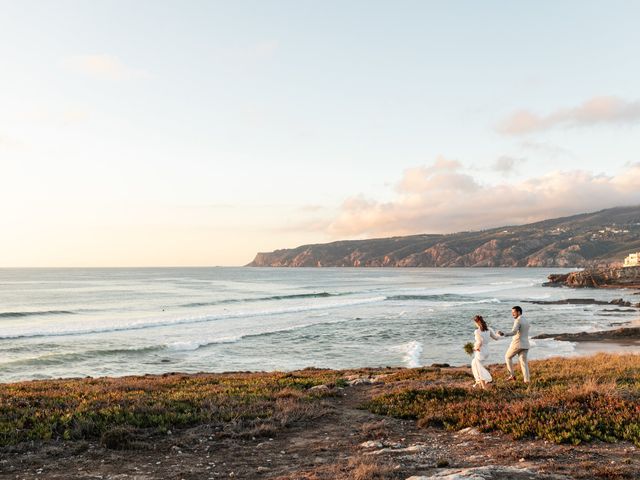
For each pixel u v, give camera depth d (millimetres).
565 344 39219
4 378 29453
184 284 154000
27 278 197375
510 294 105125
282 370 31906
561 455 7676
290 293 110250
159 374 27891
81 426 9898
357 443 9273
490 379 14289
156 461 8203
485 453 8039
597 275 133750
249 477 7301
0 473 7566
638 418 9102
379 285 147875
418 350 38344
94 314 65125
